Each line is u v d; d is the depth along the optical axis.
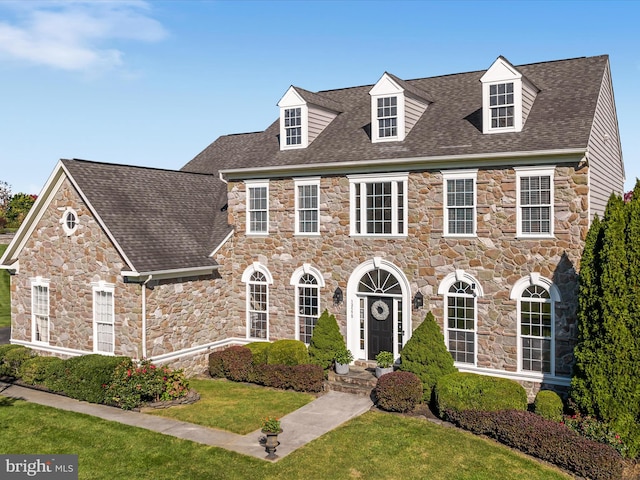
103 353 20.28
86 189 20.42
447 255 19.16
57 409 17.17
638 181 14.66
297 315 22.30
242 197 23.50
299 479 12.71
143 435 15.05
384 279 20.64
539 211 17.67
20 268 22.78
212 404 17.81
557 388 17.30
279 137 24.53
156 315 19.83
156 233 21.19
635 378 14.12
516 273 17.95
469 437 15.12
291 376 19.28
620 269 14.31
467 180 18.80
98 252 20.12
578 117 18.00
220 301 22.92
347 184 21.11
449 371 17.83
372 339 21.14
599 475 12.91
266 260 22.92
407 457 13.87
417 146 19.92
